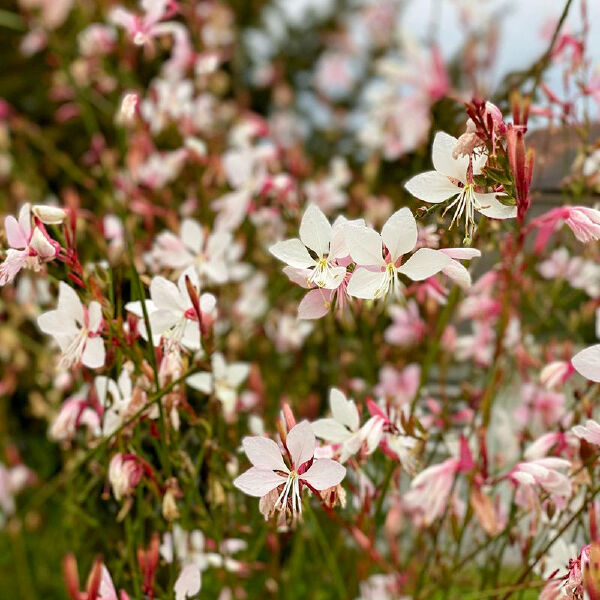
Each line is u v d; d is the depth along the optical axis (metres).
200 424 0.69
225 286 1.09
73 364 0.63
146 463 0.66
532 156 0.56
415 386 0.95
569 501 0.68
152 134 1.08
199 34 1.10
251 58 2.95
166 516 0.66
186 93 1.03
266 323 1.13
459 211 0.57
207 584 0.97
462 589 0.80
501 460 0.76
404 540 0.95
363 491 0.72
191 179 1.22
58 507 1.38
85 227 0.78
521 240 0.62
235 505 0.82
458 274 0.58
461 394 0.77
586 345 0.98
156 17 0.72
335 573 0.76
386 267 0.57
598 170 0.76
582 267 0.86
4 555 1.31
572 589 0.58
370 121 1.47
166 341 0.63
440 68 0.88
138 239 0.84
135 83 1.19
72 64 1.31
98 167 1.17
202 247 0.73
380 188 1.55
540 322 0.89
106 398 0.67
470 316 0.85
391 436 0.67
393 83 1.35
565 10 0.64
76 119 2.14
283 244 0.58
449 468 0.66
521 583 0.64
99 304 0.63
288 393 1.21
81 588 0.76
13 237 0.62
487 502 0.66
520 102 0.59
